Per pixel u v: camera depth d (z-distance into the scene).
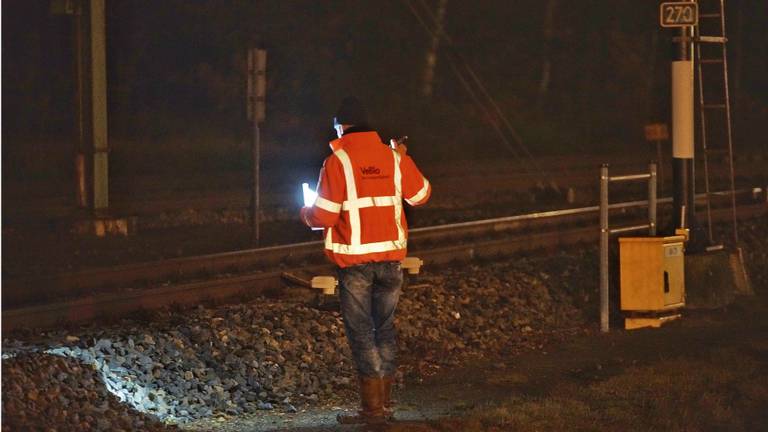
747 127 187.75
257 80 63.28
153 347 36.50
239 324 40.91
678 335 45.12
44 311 40.41
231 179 103.50
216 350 37.72
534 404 32.72
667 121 169.00
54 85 144.88
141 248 61.00
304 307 44.84
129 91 152.62
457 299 48.47
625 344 43.72
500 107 174.88
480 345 43.19
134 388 32.84
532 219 73.44
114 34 156.00
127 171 109.25
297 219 76.06
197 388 34.34
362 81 171.12
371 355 30.34
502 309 48.28
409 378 38.00
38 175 104.69
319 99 162.38
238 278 48.41
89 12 68.31
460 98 174.12
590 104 189.00
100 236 65.44
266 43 164.75
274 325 41.28
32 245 60.81
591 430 30.09
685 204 52.06
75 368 32.31
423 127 158.75
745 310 50.31
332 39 175.25
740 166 126.69
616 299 51.97
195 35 164.25
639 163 129.88
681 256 48.06
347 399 35.09
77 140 69.06
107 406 30.42
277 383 35.78
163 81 156.75
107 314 42.06
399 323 43.59
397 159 30.23
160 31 161.62
